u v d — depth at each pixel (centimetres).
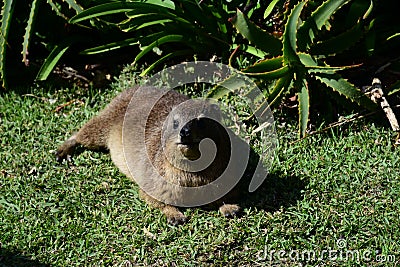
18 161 670
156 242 572
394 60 705
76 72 794
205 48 752
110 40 786
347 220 579
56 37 795
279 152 657
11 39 798
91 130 673
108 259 562
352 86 647
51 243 577
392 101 691
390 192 604
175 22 734
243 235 570
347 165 638
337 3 631
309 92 700
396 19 715
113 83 763
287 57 645
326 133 676
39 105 755
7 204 619
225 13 734
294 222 579
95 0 731
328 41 664
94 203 617
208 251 562
